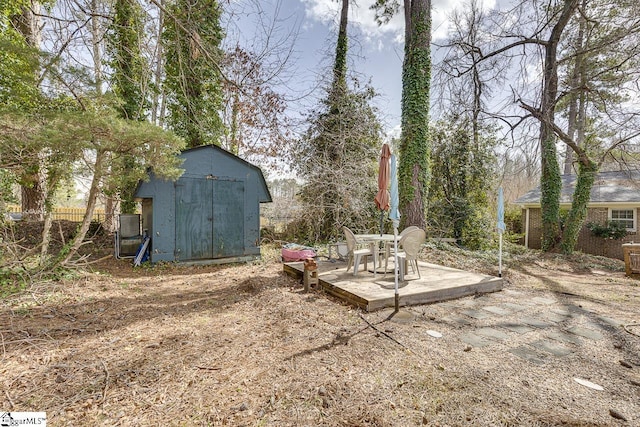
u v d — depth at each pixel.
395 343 2.90
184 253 7.06
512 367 2.50
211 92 9.53
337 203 10.23
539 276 6.57
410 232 4.69
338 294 4.36
